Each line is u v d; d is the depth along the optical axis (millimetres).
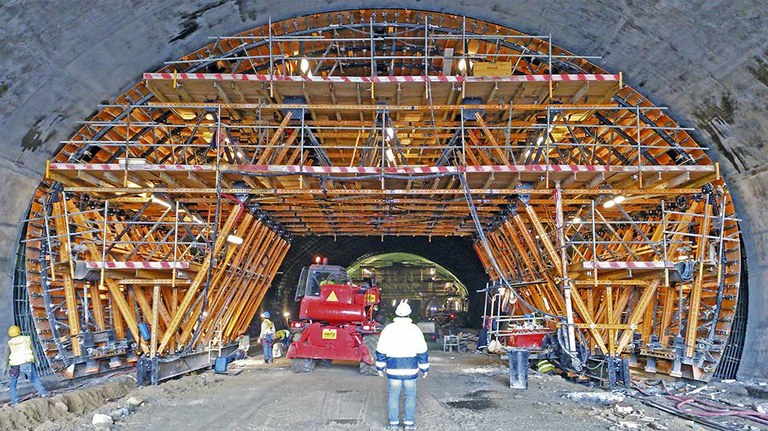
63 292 13008
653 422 7707
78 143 11883
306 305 14664
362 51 13734
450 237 32844
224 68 13164
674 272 11797
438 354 22172
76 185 12875
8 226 11633
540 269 14516
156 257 15469
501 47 13055
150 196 13219
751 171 11812
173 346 13172
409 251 36094
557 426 7738
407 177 12086
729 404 9938
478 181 13453
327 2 12180
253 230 15656
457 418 8273
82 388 10609
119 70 11773
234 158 14203
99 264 11531
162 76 11461
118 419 8203
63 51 10336
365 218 17953
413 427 7215
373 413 8594
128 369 13867
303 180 13211
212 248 12523
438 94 12477
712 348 12125
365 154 12633
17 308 11977
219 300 14859
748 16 9336
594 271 11891
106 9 10047
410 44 13117
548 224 17078
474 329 36562
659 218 14945
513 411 8875
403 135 15203
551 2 11414
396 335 7406
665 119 12859
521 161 13758
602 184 13836
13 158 11133
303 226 19344
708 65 10828
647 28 10953
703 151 12641
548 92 12305
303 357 14312
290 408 9031
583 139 15008
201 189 12500
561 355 13219
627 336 12047
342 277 17125
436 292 48469
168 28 11445
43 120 11242
